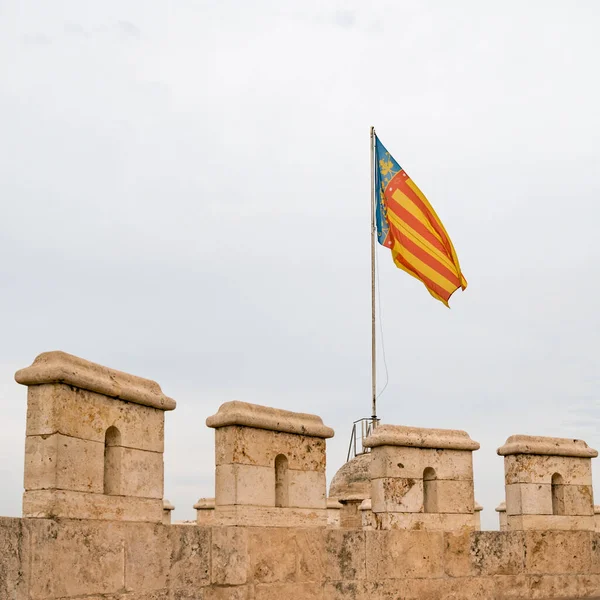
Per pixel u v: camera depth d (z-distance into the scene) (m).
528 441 23.81
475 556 22.12
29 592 13.38
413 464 21.38
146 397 16.25
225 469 18.31
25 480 14.26
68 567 14.21
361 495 27.19
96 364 15.34
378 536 20.53
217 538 17.53
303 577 19.06
